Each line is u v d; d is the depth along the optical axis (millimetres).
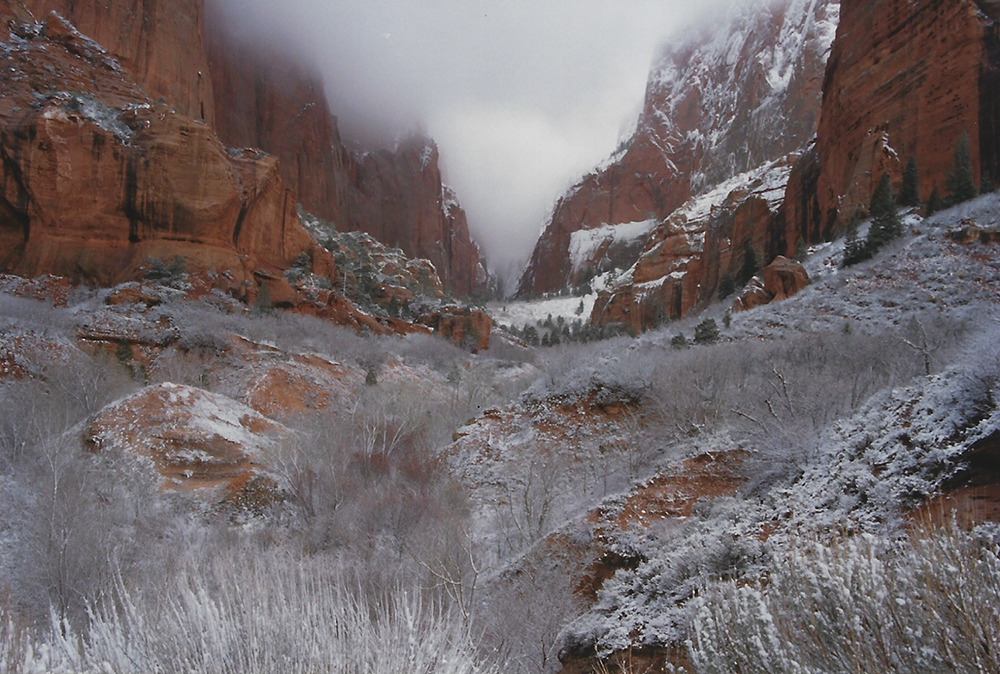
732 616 6598
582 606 17547
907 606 5672
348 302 76062
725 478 21062
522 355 79250
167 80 95062
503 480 30766
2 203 62406
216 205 68250
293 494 28672
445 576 16719
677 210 130500
